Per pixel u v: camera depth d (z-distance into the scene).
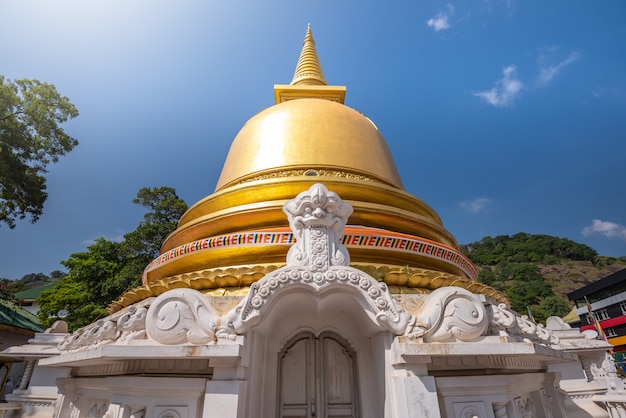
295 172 9.52
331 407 5.70
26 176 21.78
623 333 46.50
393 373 4.79
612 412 10.20
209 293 6.54
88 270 25.44
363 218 8.09
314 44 19.00
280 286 4.86
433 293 5.21
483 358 5.78
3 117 20.38
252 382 4.78
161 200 28.14
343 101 14.65
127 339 4.81
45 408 10.90
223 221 8.20
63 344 6.71
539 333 6.11
